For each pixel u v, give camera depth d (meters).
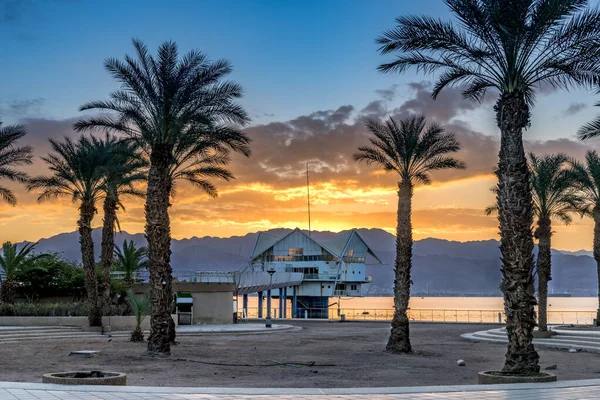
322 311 96.62
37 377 18.31
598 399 12.02
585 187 40.47
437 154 30.89
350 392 13.16
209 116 27.83
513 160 18.08
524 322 17.28
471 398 12.27
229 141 30.31
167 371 20.77
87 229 38.03
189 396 12.33
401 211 30.73
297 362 24.38
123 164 38.00
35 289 47.25
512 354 17.23
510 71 18.39
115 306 42.12
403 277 29.98
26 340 31.05
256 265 101.25
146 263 54.22
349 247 97.62
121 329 38.72
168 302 27.19
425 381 19.06
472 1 18.14
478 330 48.91
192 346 30.50
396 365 24.03
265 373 20.86
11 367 20.78
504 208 18.03
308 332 45.59
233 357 25.92
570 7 17.23
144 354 25.36
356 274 98.06
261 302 81.94
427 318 77.56
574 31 18.19
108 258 43.34
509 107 18.33
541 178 37.19
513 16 17.45
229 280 54.44
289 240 99.19
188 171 34.25
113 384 14.30
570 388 13.91
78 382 13.95
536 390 13.57
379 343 35.00
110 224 43.78
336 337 39.78
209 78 27.20
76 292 49.28
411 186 31.03
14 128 34.47
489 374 17.05
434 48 19.97
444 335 43.34
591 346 30.75
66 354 24.98
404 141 30.44
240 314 71.25
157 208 26.80
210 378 19.20
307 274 95.94
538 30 17.77
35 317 37.12
